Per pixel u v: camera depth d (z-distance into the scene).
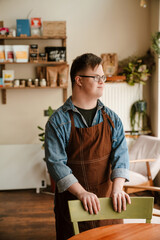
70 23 4.02
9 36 3.73
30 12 3.96
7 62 3.78
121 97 4.02
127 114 4.06
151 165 3.45
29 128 4.17
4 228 2.82
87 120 1.50
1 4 3.92
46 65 4.05
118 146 1.54
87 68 1.40
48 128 1.48
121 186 1.40
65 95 4.11
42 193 3.86
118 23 4.08
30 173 3.89
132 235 1.14
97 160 1.50
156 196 3.63
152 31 3.96
